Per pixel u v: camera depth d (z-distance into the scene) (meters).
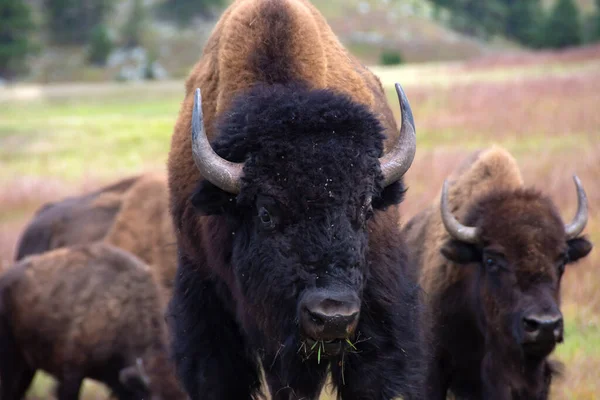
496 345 11.52
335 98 8.29
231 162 8.17
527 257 11.07
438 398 12.20
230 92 9.29
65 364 14.90
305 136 7.95
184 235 9.59
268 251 7.95
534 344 10.79
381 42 174.88
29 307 15.17
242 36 9.45
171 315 9.86
